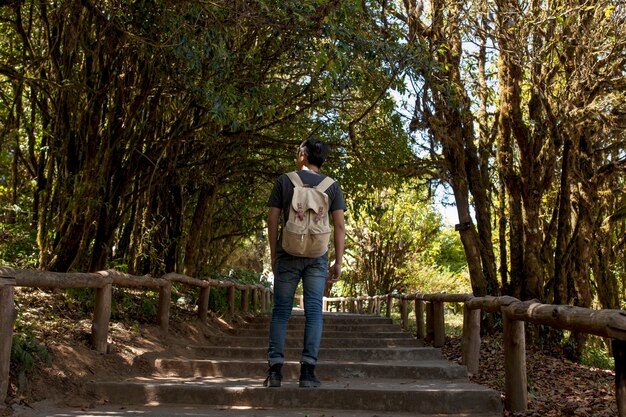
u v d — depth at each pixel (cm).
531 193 955
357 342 804
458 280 2225
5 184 966
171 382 487
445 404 430
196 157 1016
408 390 435
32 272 414
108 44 648
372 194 1142
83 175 662
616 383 270
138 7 586
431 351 682
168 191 1065
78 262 699
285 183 449
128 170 755
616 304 1344
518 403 429
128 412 396
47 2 630
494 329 972
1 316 370
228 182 1138
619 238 1426
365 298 1684
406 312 1085
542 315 358
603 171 1037
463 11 958
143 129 752
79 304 632
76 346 511
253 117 854
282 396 438
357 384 498
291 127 986
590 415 440
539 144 965
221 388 443
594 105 887
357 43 616
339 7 568
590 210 1011
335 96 898
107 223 744
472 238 983
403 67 689
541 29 923
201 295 897
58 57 681
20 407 385
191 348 673
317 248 433
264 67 799
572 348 911
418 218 2067
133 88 704
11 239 762
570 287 1002
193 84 630
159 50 615
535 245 950
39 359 448
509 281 1088
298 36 573
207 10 525
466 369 551
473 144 998
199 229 1136
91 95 669
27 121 840
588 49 895
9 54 704
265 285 1812
